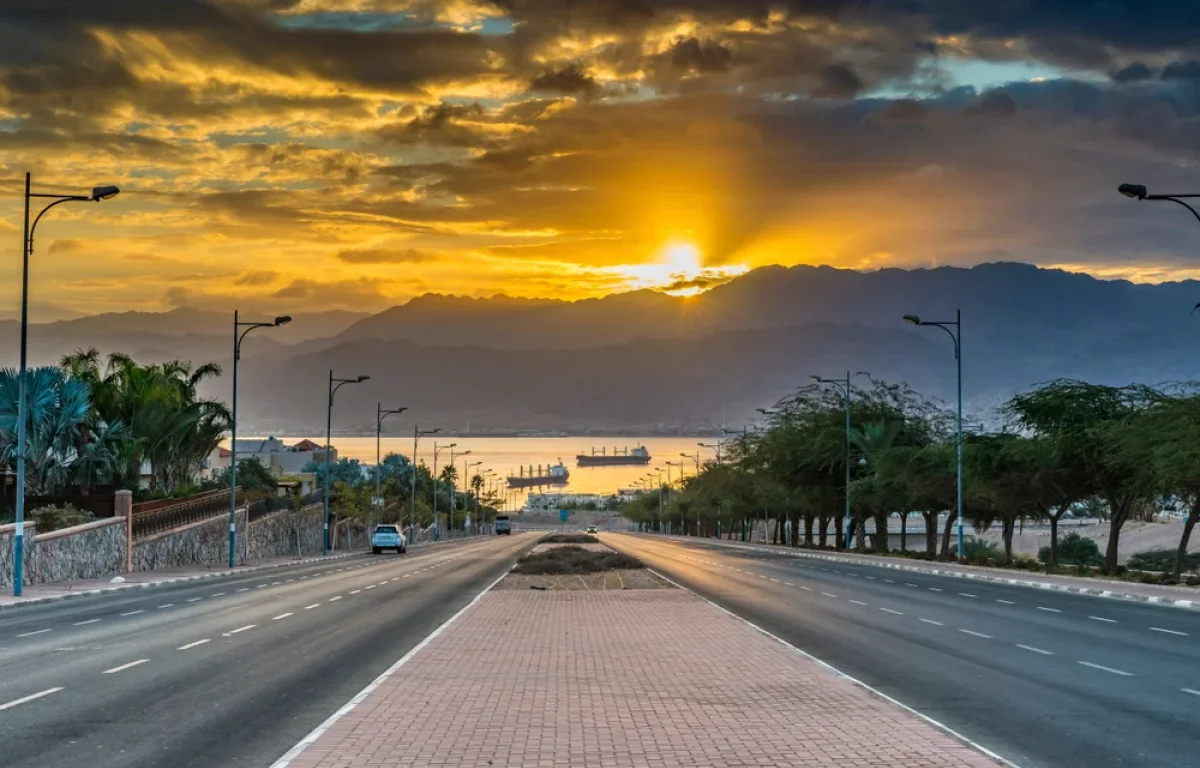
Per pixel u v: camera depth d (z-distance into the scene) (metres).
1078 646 23.17
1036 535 137.25
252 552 73.25
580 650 21.69
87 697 16.27
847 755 12.15
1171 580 43.09
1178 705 15.95
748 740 12.94
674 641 23.30
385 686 16.91
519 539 131.75
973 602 35.25
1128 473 49.78
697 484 154.62
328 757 11.92
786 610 31.91
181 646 22.64
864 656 21.45
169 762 12.05
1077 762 12.27
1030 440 53.72
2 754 12.42
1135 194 37.12
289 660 20.45
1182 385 47.50
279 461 161.00
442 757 11.96
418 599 36.06
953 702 16.19
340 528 102.31
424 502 157.12
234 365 59.53
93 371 67.81
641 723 13.98
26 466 53.28
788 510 109.44
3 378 53.25
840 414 86.88
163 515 57.66
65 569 45.19
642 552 80.19
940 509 72.81
